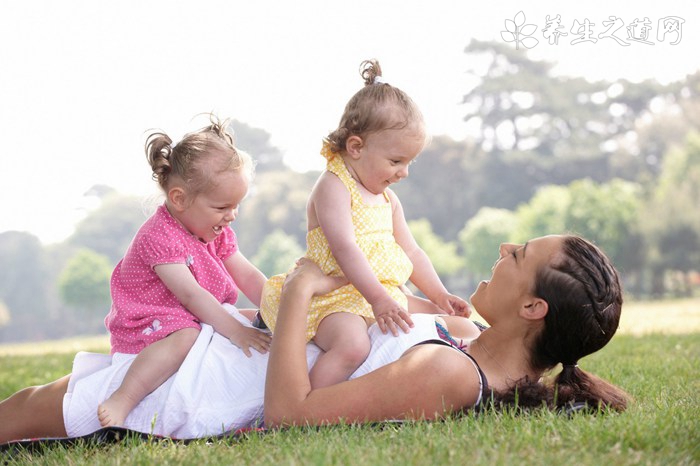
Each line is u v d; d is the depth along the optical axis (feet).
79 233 354.13
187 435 12.26
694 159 251.80
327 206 12.91
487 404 11.78
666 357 23.80
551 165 313.12
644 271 244.42
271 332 13.57
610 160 315.78
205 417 12.28
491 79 327.88
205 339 12.89
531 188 314.14
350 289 12.79
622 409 12.47
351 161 13.25
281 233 307.78
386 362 11.98
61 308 338.75
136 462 10.44
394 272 13.21
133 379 12.41
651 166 313.73
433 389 11.48
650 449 10.19
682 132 309.22
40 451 11.98
